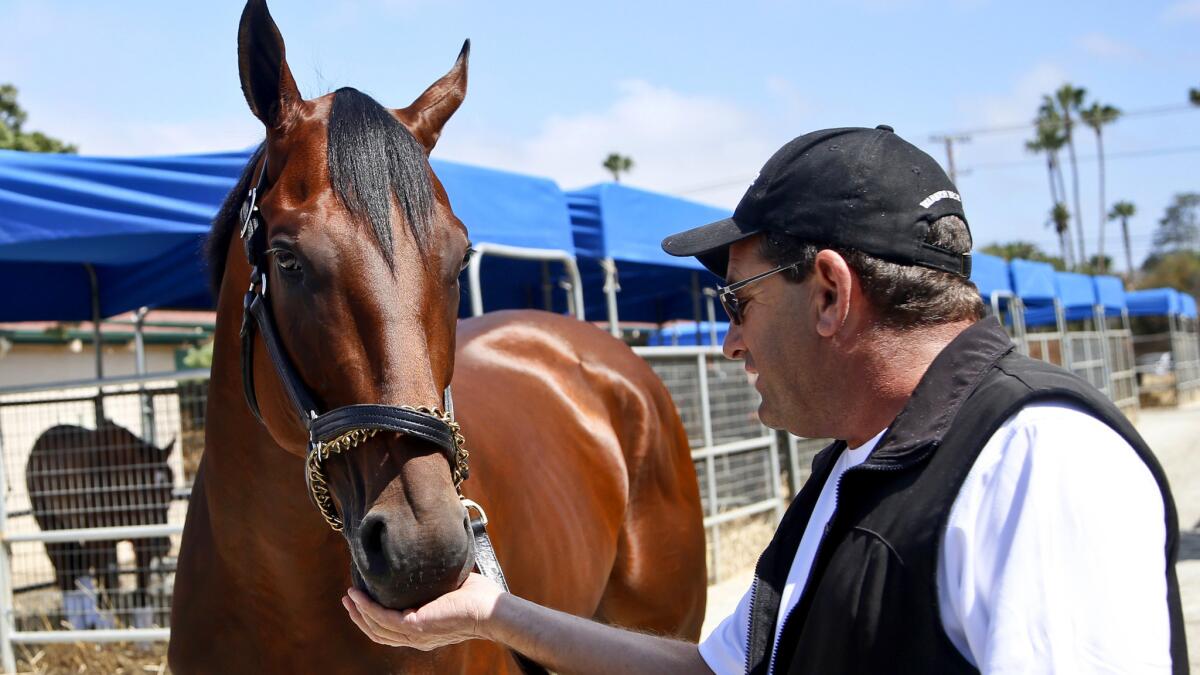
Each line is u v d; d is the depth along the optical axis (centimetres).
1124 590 89
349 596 156
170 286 604
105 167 429
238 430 195
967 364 109
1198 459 1324
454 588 151
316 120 183
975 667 98
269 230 174
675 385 679
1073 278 1733
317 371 165
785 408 123
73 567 571
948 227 114
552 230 505
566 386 322
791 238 117
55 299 629
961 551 99
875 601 103
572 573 276
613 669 143
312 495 167
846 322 115
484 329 325
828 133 121
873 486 109
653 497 338
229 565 200
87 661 502
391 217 166
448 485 154
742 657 134
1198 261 5112
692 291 934
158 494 553
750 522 759
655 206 624
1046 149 5575
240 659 204
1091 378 1781
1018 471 98
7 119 1086
